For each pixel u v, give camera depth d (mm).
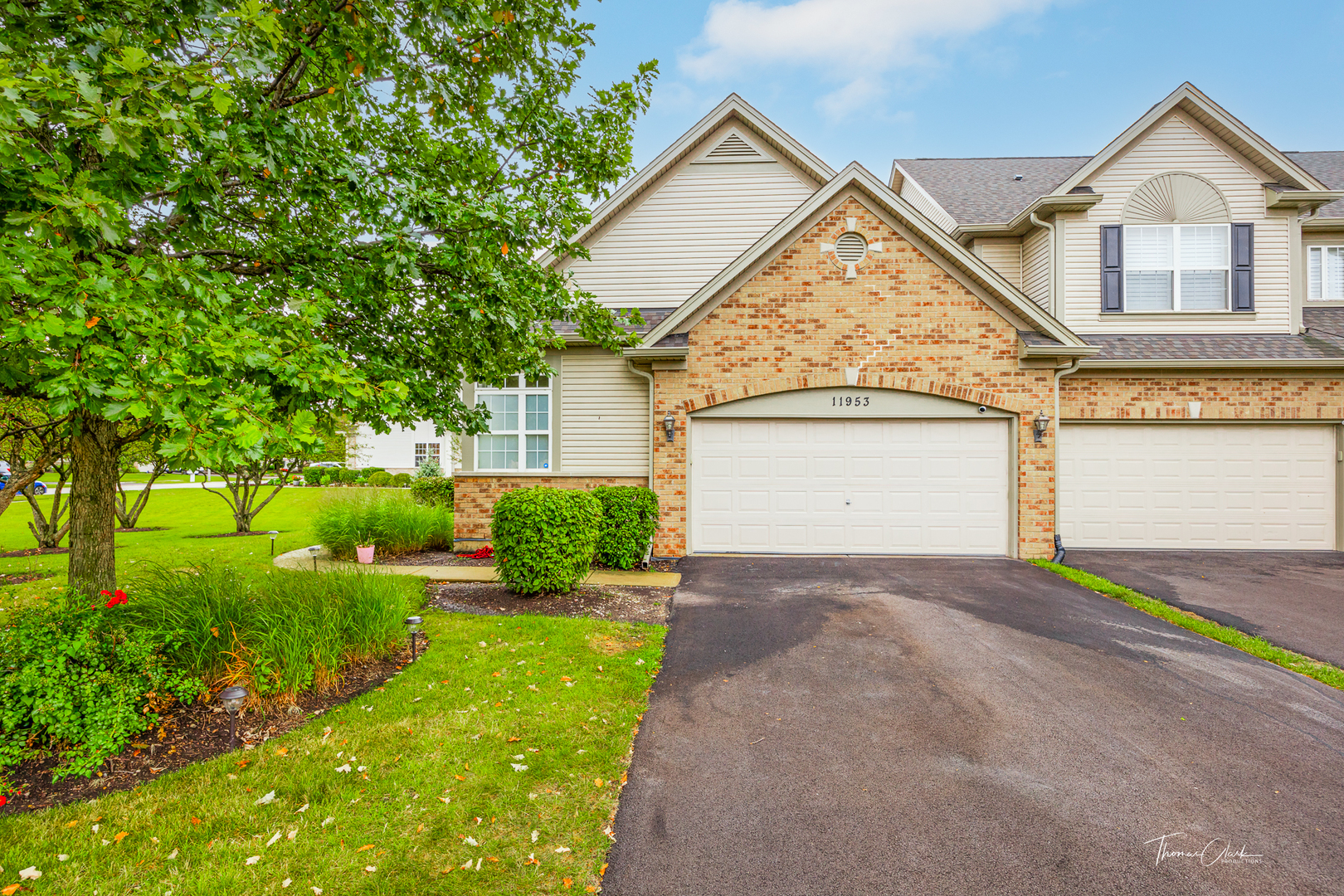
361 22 4426
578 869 2996
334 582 6145
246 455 2873
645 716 4695
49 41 3680
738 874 2998
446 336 6254
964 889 2918
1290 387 11039
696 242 12734
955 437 10734
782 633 6609
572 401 11781
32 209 3133
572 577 8094
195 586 5406
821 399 10797
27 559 11430
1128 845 3221
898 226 10594
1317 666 5688
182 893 2809
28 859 3020
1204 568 9664
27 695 3832
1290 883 2953
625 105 6426
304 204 5480
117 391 2756
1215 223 12148
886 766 3994
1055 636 6488
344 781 3705
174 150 3998
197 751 4121
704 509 10984
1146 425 11359
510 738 4215
